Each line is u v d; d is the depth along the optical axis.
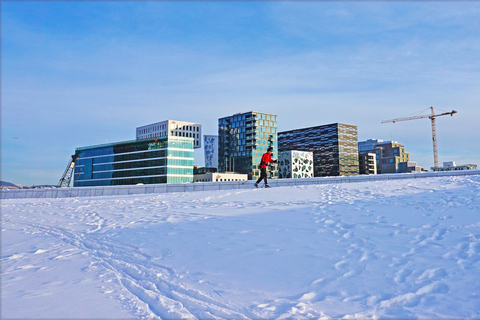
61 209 15.99
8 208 18.41
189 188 23.56
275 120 165.62
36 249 7.88
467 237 6.44
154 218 10.85
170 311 4.10
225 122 169.12
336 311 4.11
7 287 5.03
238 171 161.50
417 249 6.05
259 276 5.32
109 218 11.80
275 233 7.62
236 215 10.14
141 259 6.56
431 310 4.08
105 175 144.88
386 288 4.70
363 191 12.80
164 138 129.88
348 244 6.52
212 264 5.98
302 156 171.62
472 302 4.21
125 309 4.15
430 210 8.62
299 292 4.70
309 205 10.72
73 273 5.80
